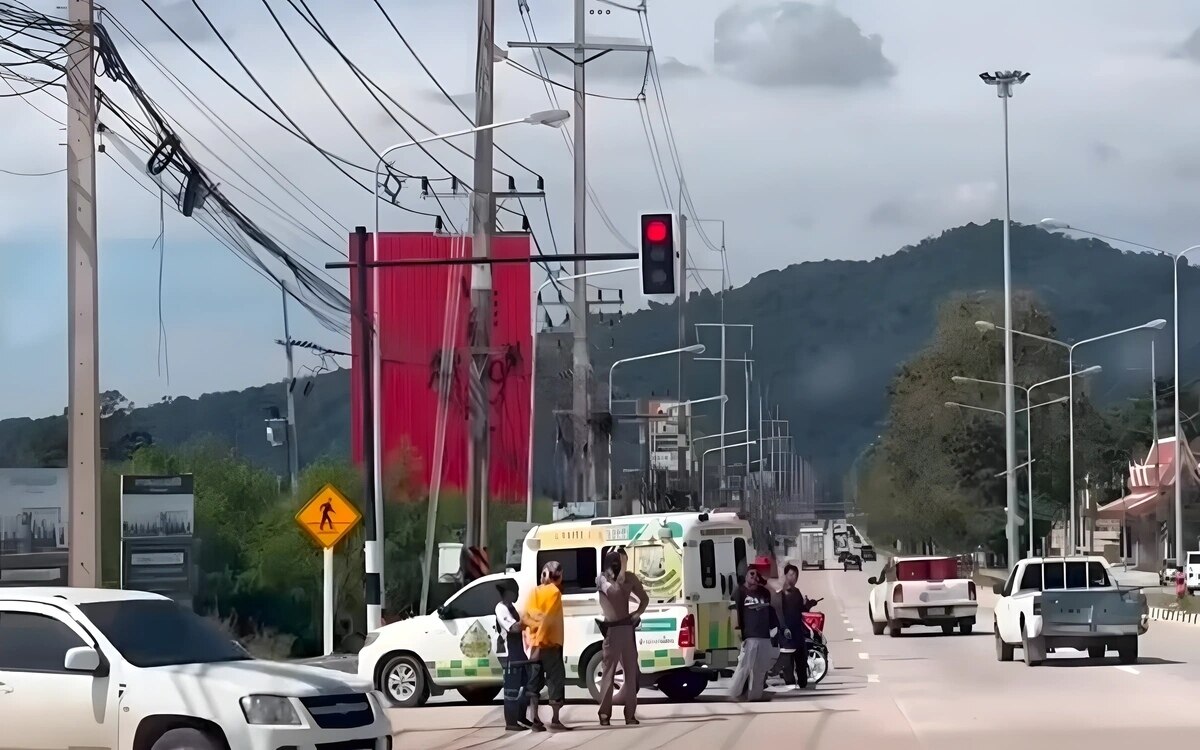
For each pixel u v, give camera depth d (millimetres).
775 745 16422
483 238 34938
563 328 60250
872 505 121250
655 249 23703
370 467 27484
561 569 19172
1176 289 63750
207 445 41219
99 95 18281
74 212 17875
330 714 12383
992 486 86375
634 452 91000
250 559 36750
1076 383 88875
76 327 17859
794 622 23734
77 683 12375
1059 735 16703
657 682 22734
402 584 40062
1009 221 60969
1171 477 84562
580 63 44969
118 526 34062
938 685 23922
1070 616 27531
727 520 23156
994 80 61531
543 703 22422
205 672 12336
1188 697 21109
